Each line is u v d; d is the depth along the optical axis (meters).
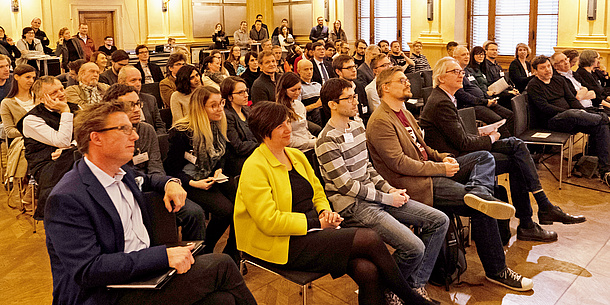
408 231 2.63
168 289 1.89
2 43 9.95
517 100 4.87
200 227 2.94
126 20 14.93
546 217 3.57
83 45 11.33
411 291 2.34
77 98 4.37
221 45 14.48
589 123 4.79
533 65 5.15
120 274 1.78
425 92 5.30
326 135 2.77
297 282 2.26
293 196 2.41
